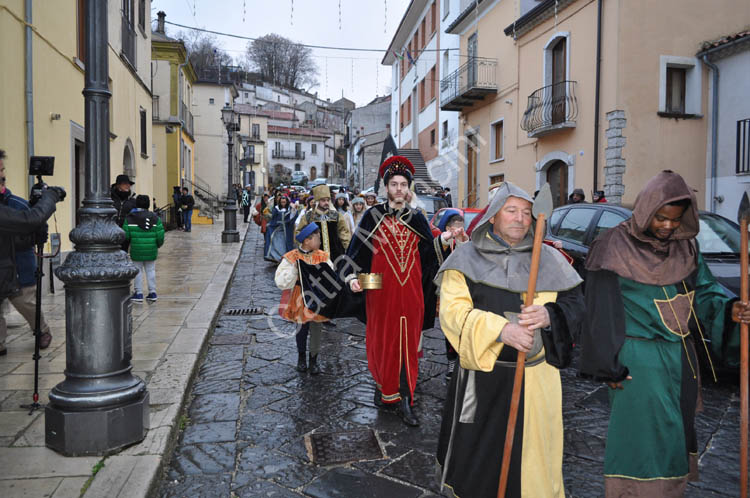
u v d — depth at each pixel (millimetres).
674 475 2256
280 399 4246
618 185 12445
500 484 2006
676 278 2316
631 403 2291
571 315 2033
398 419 3859
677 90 12992
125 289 3201
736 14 13023
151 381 4195
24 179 7227
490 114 18219
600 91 12836
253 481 2988
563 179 14633
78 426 2967
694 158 12820
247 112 51156
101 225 3105
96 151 3125
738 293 4457
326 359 5340
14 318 6242
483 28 18531
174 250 13805
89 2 3107
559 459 2160
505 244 2205
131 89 13602
